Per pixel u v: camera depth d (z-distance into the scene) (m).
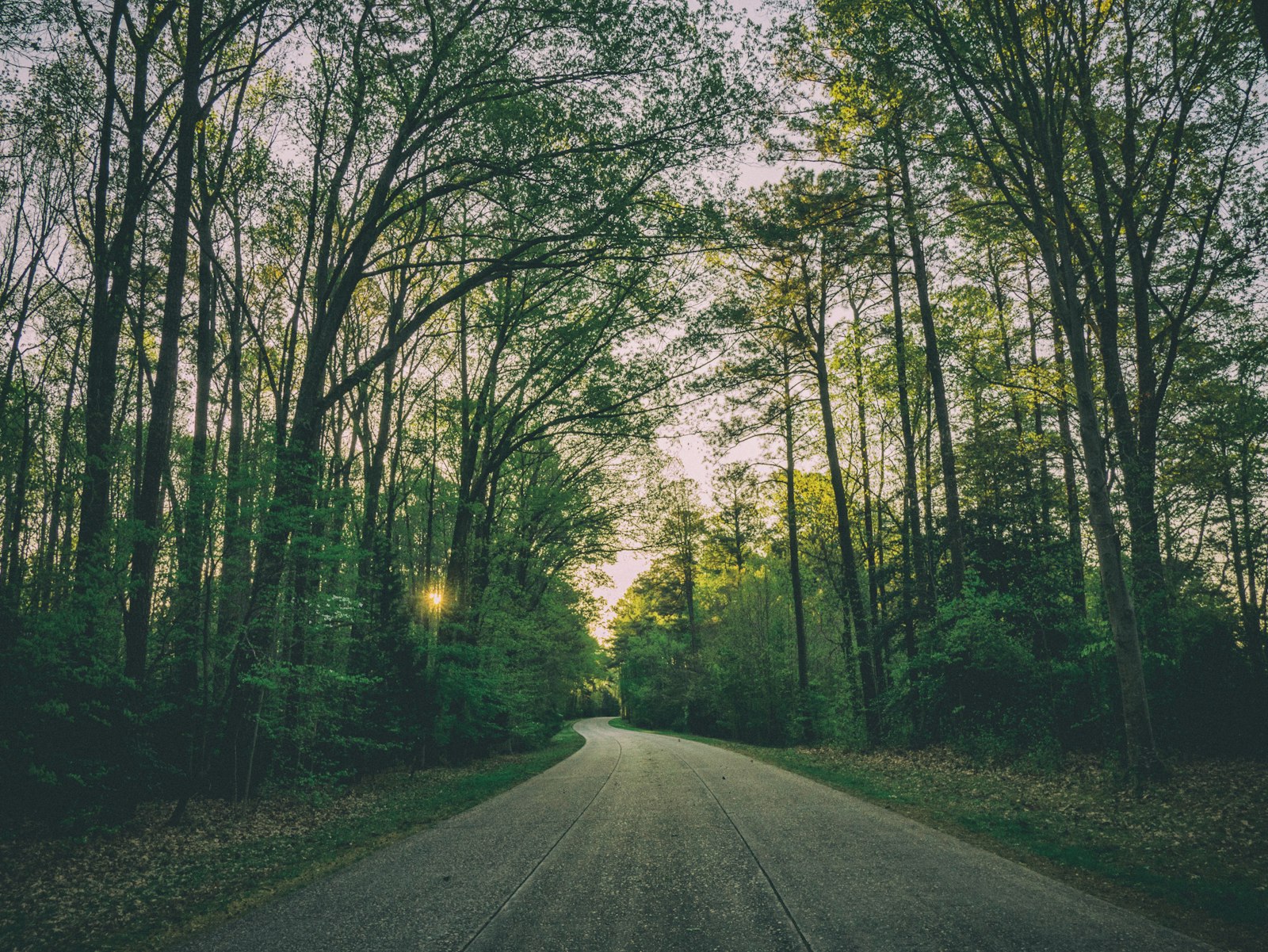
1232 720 10.88
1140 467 12.77
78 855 8.47
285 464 11.18
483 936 4.84
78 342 19.84
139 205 13.02
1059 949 4.19
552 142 15.70
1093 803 9.00
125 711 9.93
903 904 5.14
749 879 5.98
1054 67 12.76
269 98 16.94
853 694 21.88
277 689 11.72
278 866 7.71
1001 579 17.88
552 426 24.94
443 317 24.23
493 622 21.58
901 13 12.41
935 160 15.31
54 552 16.64
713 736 39.09
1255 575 16.11
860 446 27.41
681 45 13.93
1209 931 4.45
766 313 20.67
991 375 20.64
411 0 13.60
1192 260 15.41
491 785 15.02
